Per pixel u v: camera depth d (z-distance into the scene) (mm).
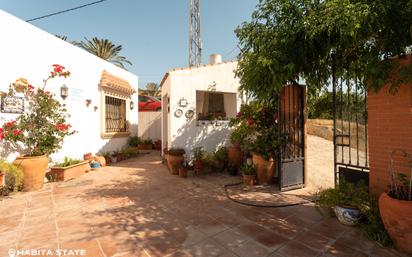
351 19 2973
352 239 2947
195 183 5789
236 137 6656
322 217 3637
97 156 8188
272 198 4578
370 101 3502
